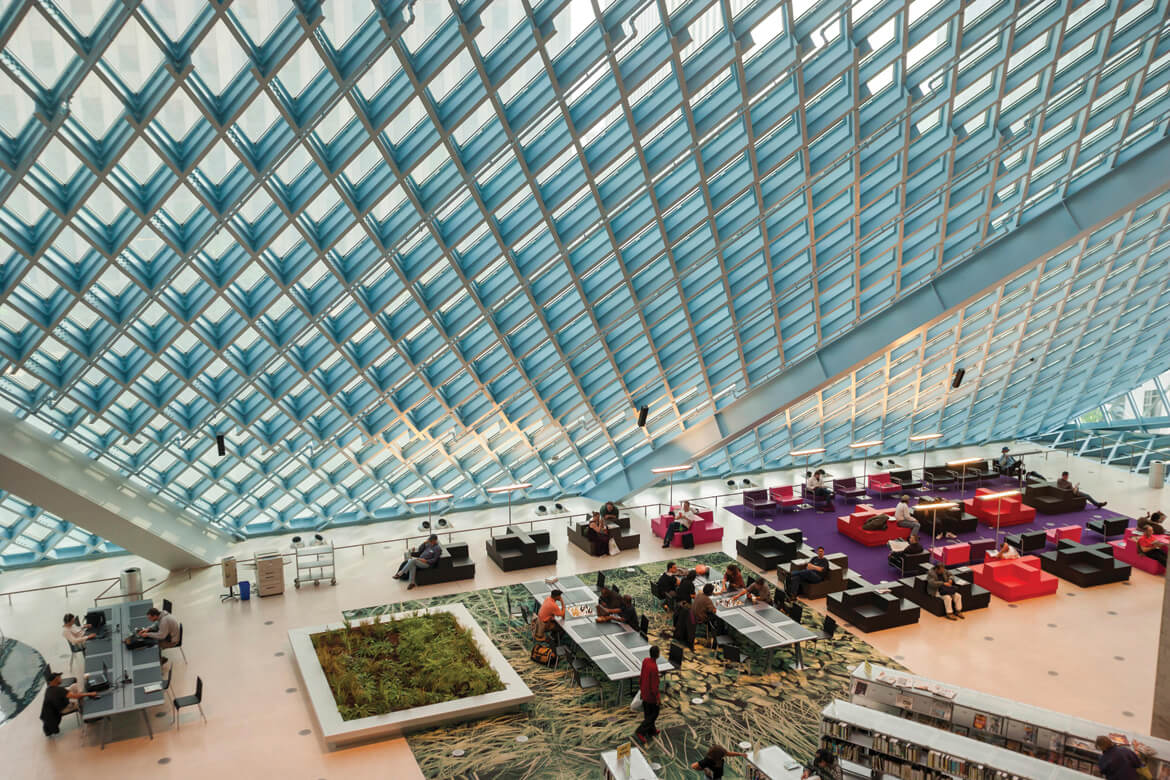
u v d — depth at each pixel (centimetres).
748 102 1934
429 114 1738
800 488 3662
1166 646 1596
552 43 1705
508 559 2666
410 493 3244
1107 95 2319
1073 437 4412
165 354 2277
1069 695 1889
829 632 1991
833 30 1873
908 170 2336
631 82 1797
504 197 2034
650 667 1711
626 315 2595
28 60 1425
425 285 2338
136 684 1767
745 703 1859
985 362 3797
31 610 2405
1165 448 3903
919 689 1612
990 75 2164
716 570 2669
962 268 2848
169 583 2600
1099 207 2638
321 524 3161
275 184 1844
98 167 1644
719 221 2408
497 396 2884
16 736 1734
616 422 3238
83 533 2783
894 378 3625
